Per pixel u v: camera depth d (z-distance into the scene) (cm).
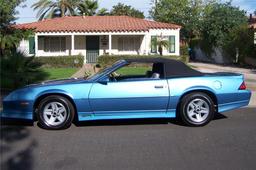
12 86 1603
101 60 3039
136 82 892
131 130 870
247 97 935
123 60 936
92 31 3291
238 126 908
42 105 877
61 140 783
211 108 910
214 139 784
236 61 3644
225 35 3941
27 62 1795
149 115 902
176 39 3475
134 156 666
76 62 3042
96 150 707
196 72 927
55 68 2936
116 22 3538
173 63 920
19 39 2783
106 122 958
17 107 880
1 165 620
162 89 893
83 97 876
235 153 683
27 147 730
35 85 912
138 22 3566
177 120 977
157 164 621
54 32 3288
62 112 883
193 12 5112
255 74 2525
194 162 632
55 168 605
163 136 811
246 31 3419
